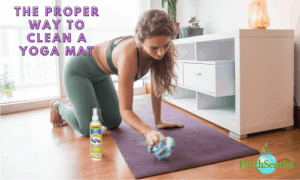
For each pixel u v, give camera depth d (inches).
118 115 65.9
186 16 112.0
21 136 65.1
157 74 50.9
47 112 94.4
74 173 42.4
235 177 39.1
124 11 128.6
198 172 41.3
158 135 38.9
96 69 58.3
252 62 56.4
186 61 79.9
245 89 56.4
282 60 60.1
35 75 148.6
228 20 85.3
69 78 59.1
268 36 57.6
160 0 123.2
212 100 77.9
